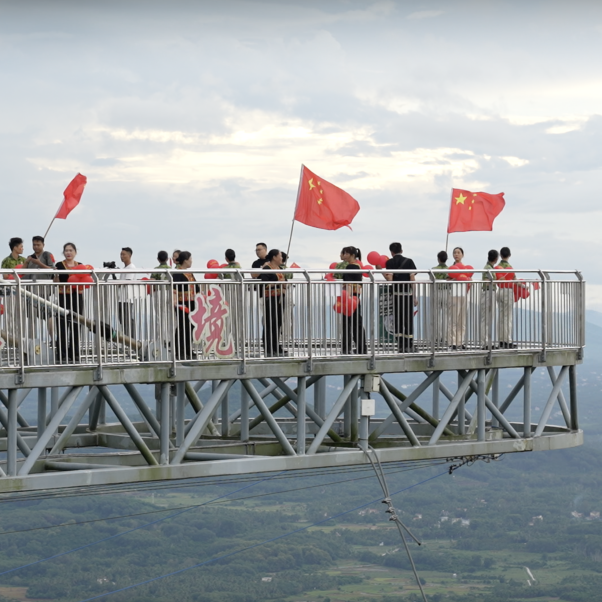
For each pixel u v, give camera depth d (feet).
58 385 62.23
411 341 76.74
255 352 70.28
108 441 87.04
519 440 83.20
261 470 70.54
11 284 60.44
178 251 80.38
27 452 68.33
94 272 62.44
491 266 86.69
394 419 78.48
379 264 83.56
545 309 83.82
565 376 86.17
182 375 67.00
